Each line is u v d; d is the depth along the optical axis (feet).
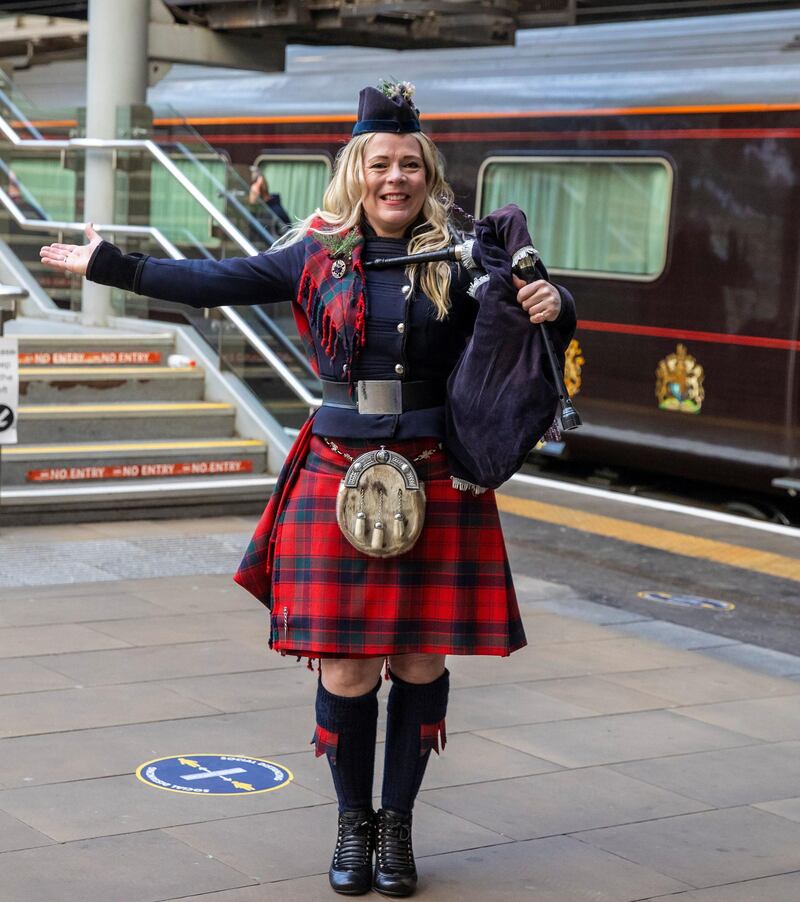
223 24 38.99
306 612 11.17
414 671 11.51
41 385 26.37
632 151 35.24
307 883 11.33
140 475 25.82
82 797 12.85
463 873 11.77
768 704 17.20
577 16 36.65
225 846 11.96
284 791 13.28
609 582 24.45
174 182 30.37
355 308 11.14
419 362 11.22
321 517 11.24
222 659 17.34
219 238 29.30
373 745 11.64
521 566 25.46
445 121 39.78
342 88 42.68
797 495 33.47
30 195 32.86
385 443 11.20
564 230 37.04
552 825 12.90
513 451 10.75
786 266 32.17
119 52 31.42
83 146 31.12
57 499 24.30
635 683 17.75
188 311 29.14
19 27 48.44
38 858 11.50
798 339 32.01
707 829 12.98
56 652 17.24
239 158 45.93
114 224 31.58
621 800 13.61
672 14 34.68
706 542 28.09
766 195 32.53
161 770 13.62
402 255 11.34
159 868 11.43
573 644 19.54
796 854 12.48
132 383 27.45
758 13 33.30
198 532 24.58
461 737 15.23
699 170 33.83
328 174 42.88
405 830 11.48
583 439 36.96
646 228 35.06
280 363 27.43
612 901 11.33
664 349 34.81
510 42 37.55
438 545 11.23
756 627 21.67
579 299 36.73
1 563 21.53
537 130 37.42
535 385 10.71
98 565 21.79
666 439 34.96
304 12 37.24
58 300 32.22
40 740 14.24
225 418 27.76
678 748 15.26
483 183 38.96
